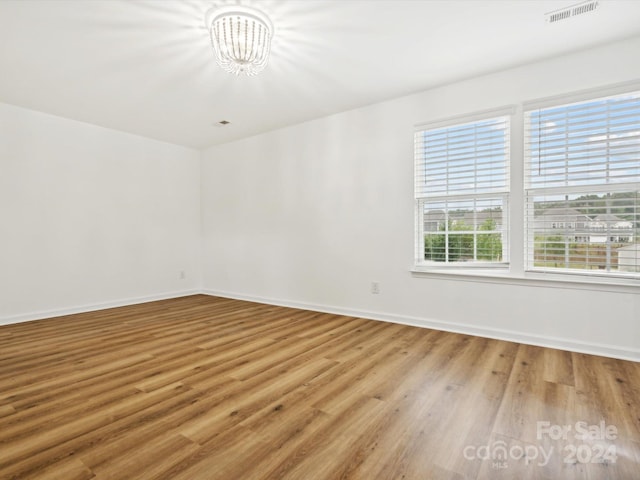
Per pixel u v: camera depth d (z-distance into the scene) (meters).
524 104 2.76
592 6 2.04
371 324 3.43
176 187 5.03
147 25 2.19
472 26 2.24
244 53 2.17
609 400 1.86
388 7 2.04
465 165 3.11
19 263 3.57
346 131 3.76
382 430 1.60
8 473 1.30
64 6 1.99
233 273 4.94
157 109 3.65
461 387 2.03
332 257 3.92
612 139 2.47
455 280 3.13
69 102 3.45
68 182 3.93
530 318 2.78
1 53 2.51
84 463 1.36
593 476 1.30
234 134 4.57
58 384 2.08
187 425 1.64
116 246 4.35
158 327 3.36
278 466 1.35
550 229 2.72
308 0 1.96
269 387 2.04
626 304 2.42
